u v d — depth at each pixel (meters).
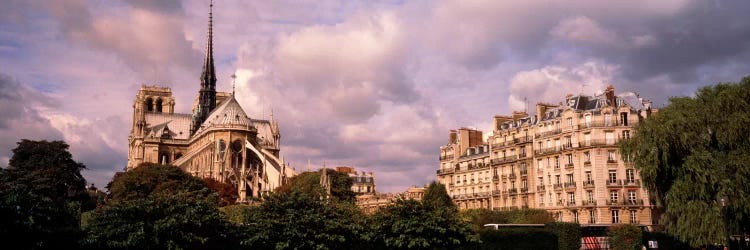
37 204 50.38
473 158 136.88
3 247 47.06
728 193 58.62
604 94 109.44
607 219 101.56
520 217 103.31
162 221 53.16
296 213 59.94
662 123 66.44
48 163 136.12
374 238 65.44
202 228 56.56
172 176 145.50
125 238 52.19
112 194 147.12
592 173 104.25
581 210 104.44
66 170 137.25
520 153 121.06
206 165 193.38
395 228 63.75
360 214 69.12
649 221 100.25
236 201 161.88
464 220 68.50
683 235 62.19
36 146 139.25
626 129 104.75
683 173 63.62
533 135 118.50
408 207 65.62
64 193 131.12
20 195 48.97
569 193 107.25
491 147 130.38
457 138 147.75
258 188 178.62
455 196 139.00
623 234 75.56
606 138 104.94
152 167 147.38
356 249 65.69
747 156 59.47
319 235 59.09
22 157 139.50
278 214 60.03
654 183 67.31
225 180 182.75
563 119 111.00
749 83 64.38
